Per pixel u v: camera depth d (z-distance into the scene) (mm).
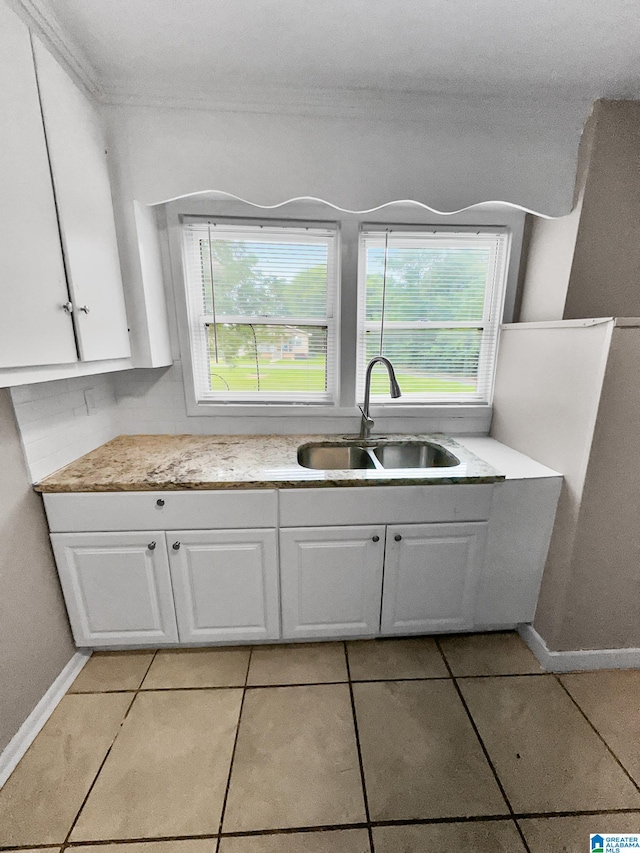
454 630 1747
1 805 1151
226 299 1947
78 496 1452
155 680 1559
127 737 1343
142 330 1684
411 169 1572
